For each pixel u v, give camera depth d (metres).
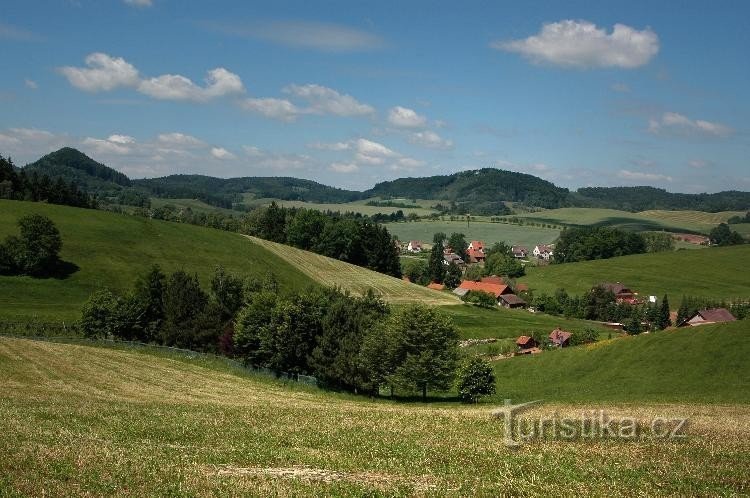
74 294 107.19
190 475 23.84
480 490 22.62
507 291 159.38
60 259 118.06
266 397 59.53
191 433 35.19
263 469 26.02
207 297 89.62
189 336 83.12
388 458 28.80
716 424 36.81
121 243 131.50
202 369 72.06
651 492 22.19
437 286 173.62
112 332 85.44
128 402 50.53
